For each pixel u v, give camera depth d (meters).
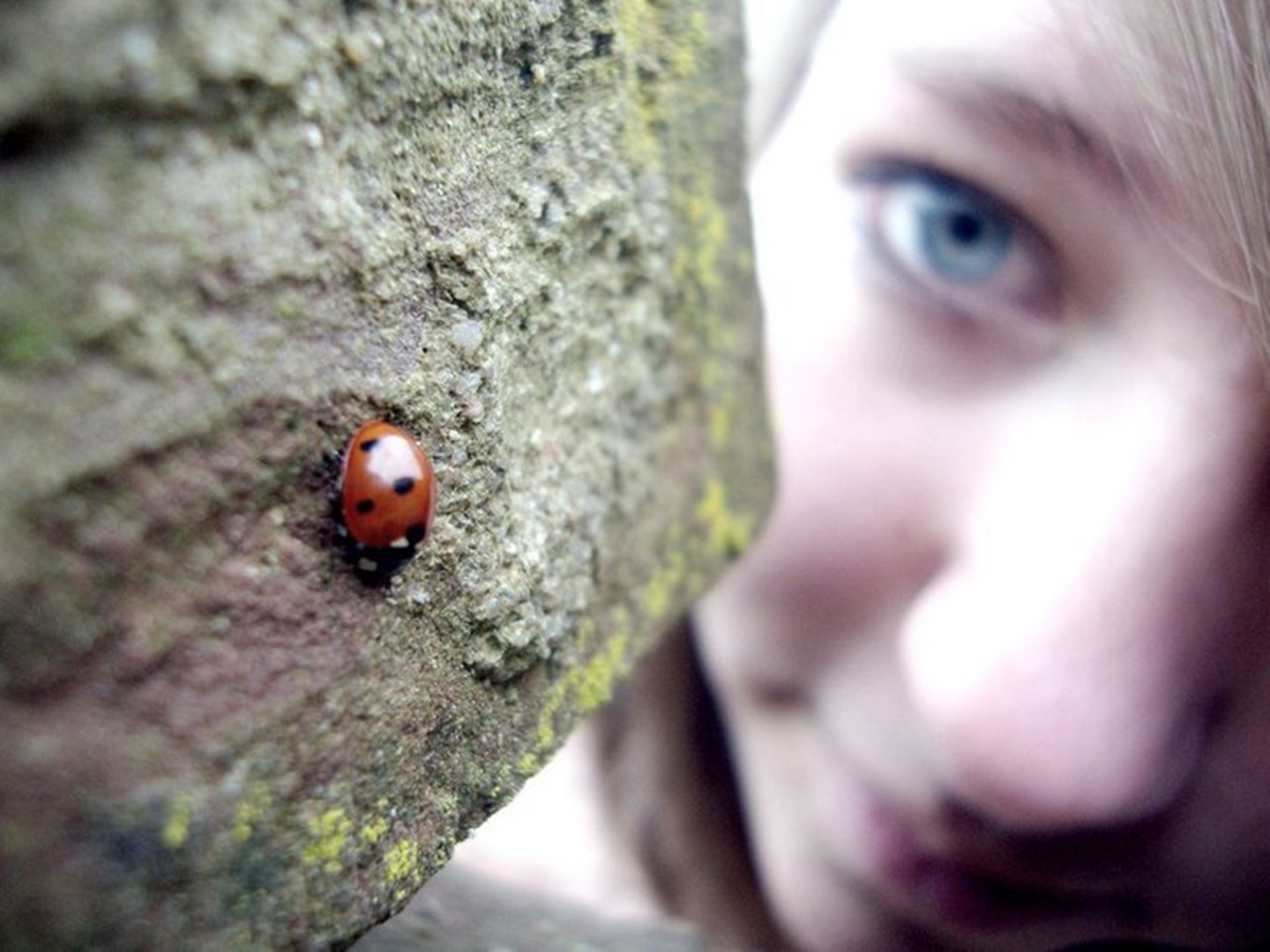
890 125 0.14
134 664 0.05
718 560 0.10
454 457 0.07
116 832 0.05
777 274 0.15
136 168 0.05
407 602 0.07
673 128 0.09
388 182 0.06
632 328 0.09
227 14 0.05
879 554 0.14
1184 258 0.11
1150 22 0.11
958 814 0.14
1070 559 0.12
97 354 0.05
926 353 0.14
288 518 0.06
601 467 0.08
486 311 0.07
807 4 0.16
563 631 0.08
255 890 0.06
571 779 0.22
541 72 0.07
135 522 0.05
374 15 0.06
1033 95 0.12
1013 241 0.13
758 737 0.17
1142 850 0.14
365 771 0.06
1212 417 0.12
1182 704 0.13
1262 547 0.12
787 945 0.19
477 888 0.12
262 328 0.06
